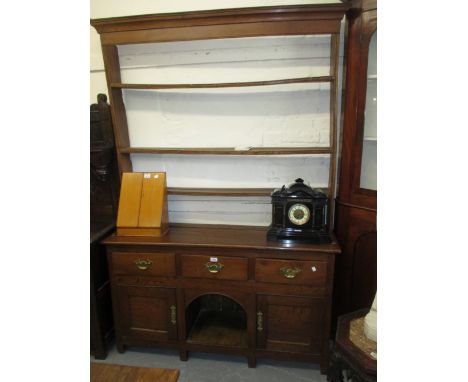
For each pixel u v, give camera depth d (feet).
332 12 5.24
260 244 5.77
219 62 6.51
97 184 7.06
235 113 6.71
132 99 6.94
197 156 7.04
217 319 7.13
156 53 6.63
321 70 6.28
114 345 6.86
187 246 5.87
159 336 6.39
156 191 6.41
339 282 6.38
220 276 5.92
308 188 5.80
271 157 6.81
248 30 5.54
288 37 6.22
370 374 3.69
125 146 6.91
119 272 6.20
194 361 6.41
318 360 5.93
